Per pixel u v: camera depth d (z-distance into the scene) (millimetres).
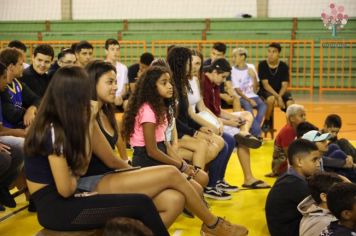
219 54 7605
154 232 2828
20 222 4402
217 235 3428
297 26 14312
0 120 4453
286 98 8211
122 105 7391
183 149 4820
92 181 3129
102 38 14906
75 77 2727
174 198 3158
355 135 8352
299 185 3762
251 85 7980
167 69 4082
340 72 14000
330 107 11438
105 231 2033
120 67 7562
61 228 2783
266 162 6613
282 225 3812
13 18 15867
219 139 5059
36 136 2707
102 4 15523
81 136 2740
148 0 15312
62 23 15312
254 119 7402
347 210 2982
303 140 3902
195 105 5500
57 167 2705
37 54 5324
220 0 15039
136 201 2812
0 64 4266
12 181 4344
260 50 14211
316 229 3369
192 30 14727
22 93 5031
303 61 13984
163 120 4027
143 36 14766
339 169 4941
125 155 4691
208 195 5137
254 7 14938
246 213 4754
